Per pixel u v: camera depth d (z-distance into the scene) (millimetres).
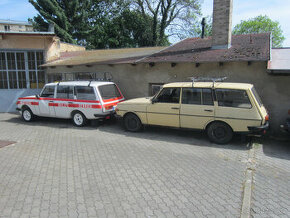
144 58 9484
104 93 8148
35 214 3148
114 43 29594
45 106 8867
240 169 4672
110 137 7016
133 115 7465
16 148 6008
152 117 7094
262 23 39250
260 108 5777
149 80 9531
